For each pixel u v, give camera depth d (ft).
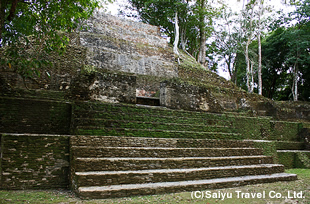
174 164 23.06
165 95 35.19
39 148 20.72
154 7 64.85
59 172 20.93
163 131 28.40
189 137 29.99
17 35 21.42
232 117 38.73
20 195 17.71
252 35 66.23
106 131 25.18
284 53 70.64
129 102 31.99
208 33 71.00
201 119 34.30
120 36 52.39
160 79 45.70
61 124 25.49
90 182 18.21
